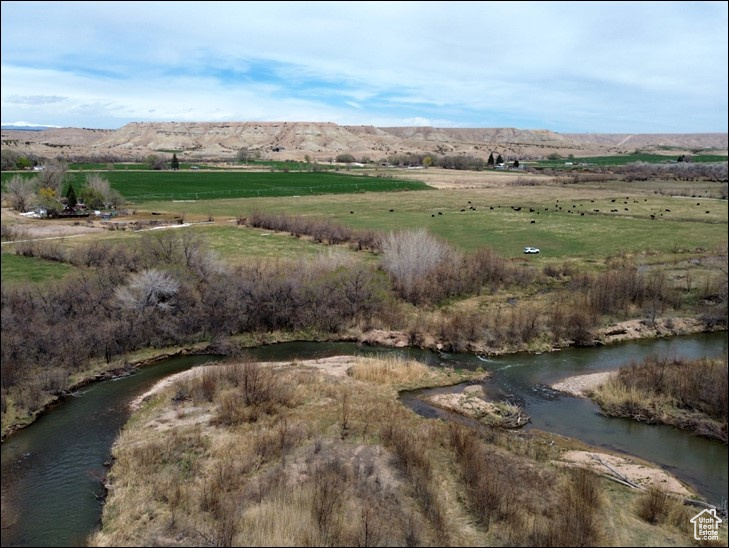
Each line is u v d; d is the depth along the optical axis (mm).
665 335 38719
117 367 32000
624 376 30031
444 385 30703
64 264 44906
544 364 33938
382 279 44094
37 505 19562
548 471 21281
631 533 17609
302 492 19297
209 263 41875
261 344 37094
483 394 29531
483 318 38906
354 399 27859
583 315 38719
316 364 33219
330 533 17359
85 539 17734
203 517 18422
